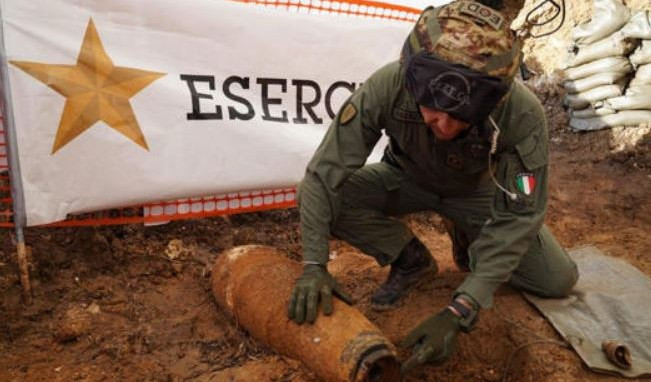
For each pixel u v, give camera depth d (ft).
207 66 10.46
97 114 9.38
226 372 7.75
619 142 17.17
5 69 8.61
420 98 6.18
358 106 7.45
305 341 7.24
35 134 8.87
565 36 20.10
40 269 9.62
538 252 9.02
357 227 8.87
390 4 12.55
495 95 6.03
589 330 8.83
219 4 10.37
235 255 9.18
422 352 6.81
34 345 8.32
